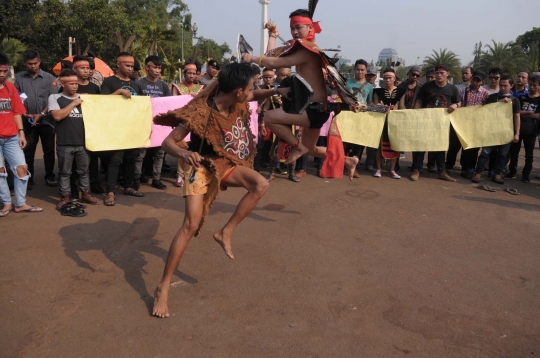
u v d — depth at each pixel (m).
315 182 7.84
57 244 4.65
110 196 6.12
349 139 8.41
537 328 3.30
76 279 3.91
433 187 7.69
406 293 3.78
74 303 3.52
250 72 3.32
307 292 3.77
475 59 52.22
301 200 6.58
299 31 3.87
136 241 4.80
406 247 4.82
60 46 30.00
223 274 4.07
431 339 3.13
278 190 7.18
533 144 8.20
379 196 6.93
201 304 3.55
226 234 3.74
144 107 6.33
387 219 5.77
